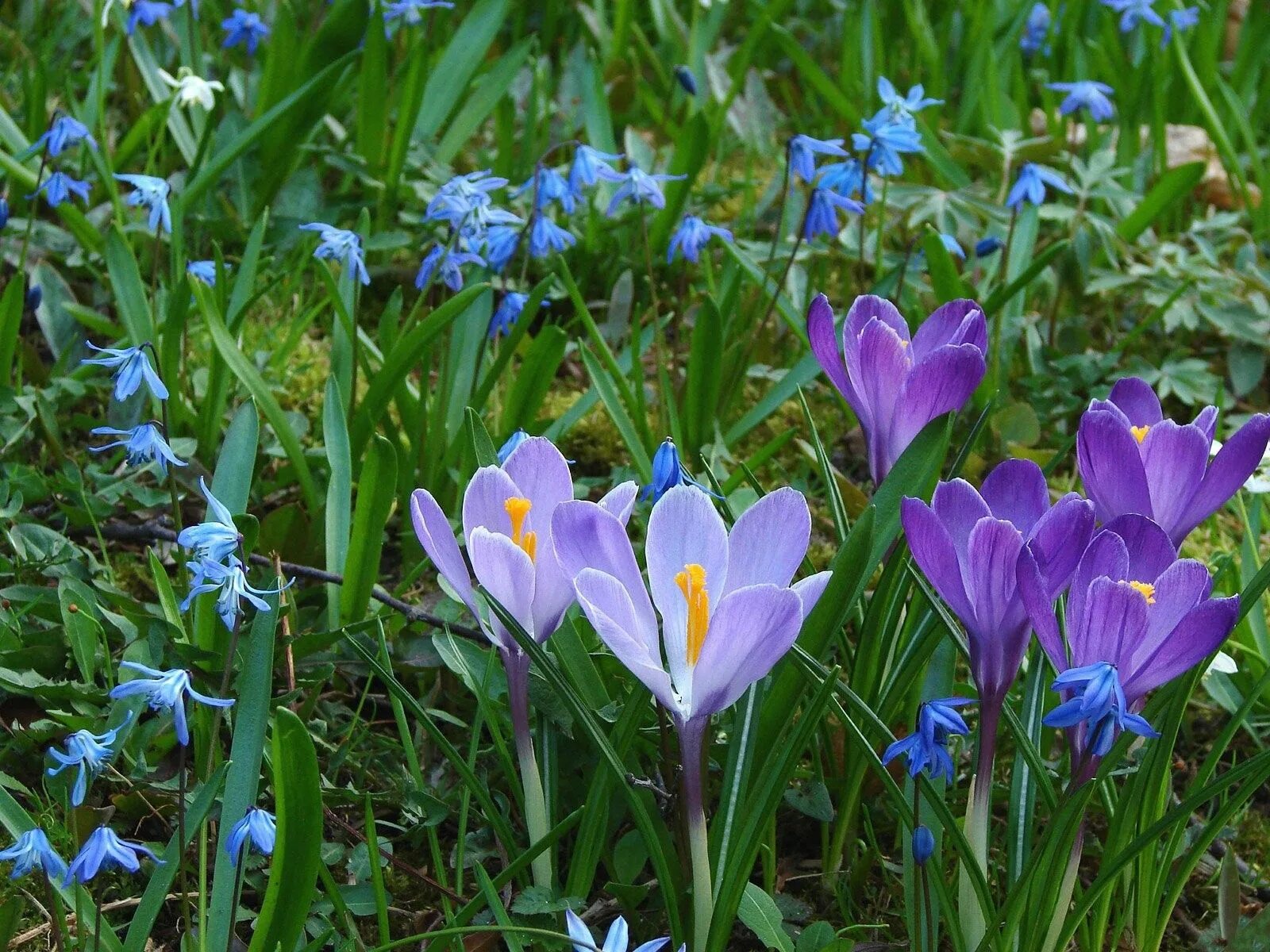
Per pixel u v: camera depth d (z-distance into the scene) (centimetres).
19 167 117
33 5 165
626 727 83
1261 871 91
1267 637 95
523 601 80
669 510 78
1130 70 179
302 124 131
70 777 87
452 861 88
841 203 106
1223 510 118
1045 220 157
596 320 135
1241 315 130
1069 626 77
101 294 123
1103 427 80
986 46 172
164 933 86
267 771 87
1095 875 90
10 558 97
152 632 89
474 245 103
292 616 93
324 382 119
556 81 183
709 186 155
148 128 132
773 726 83
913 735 79
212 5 171
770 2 194
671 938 85
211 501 80
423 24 171
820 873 89
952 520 79
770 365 130
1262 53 183
